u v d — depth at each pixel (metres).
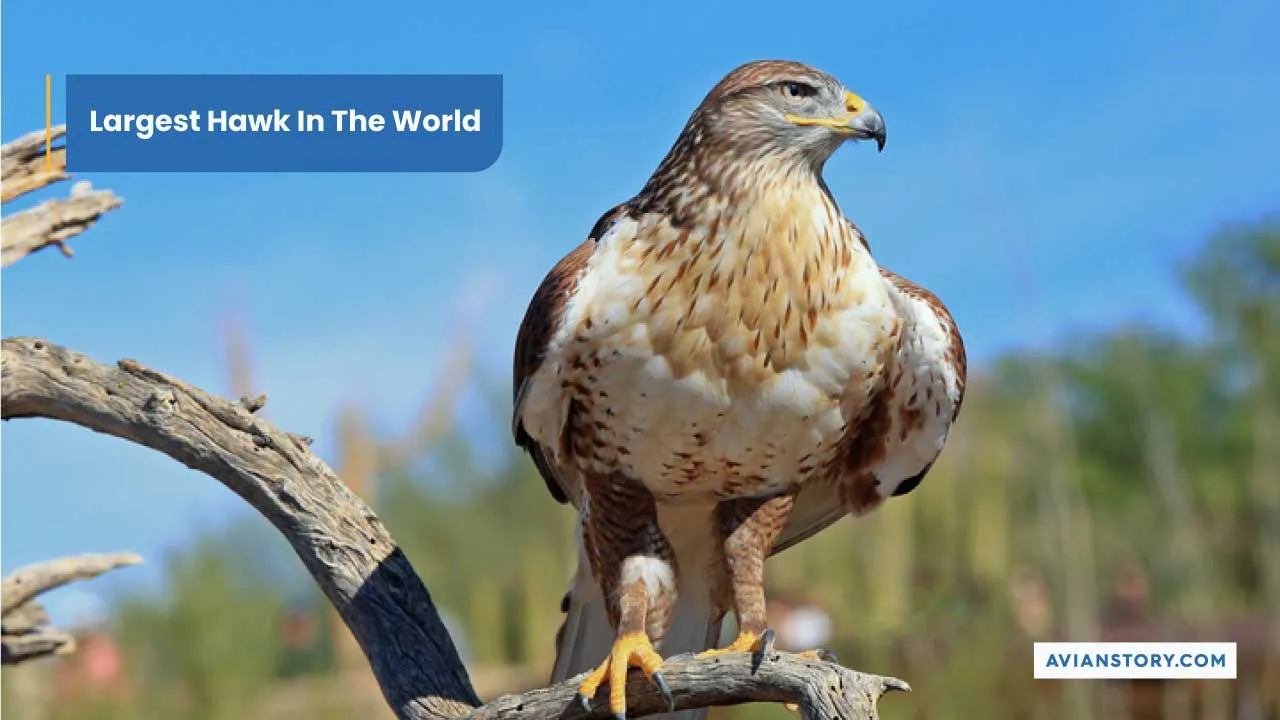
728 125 6.65
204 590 17.30
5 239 6.30
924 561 15.48
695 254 6.59
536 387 6.98
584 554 7.55
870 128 6.76
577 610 7.65
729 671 6.13
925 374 7.10
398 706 6.96
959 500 15.57
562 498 8.24
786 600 15.30
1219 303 26.11
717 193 6.62
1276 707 15.41
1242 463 22.55
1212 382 25.77
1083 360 26.22
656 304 6.62
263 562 18.48
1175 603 18.03
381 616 7.07
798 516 8.07
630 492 7.24
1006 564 15.45
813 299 6.64
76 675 16.55
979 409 16.61
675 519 7.51
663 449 6.98
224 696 16.73
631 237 6.76
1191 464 23.56
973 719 14.15
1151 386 24.86
